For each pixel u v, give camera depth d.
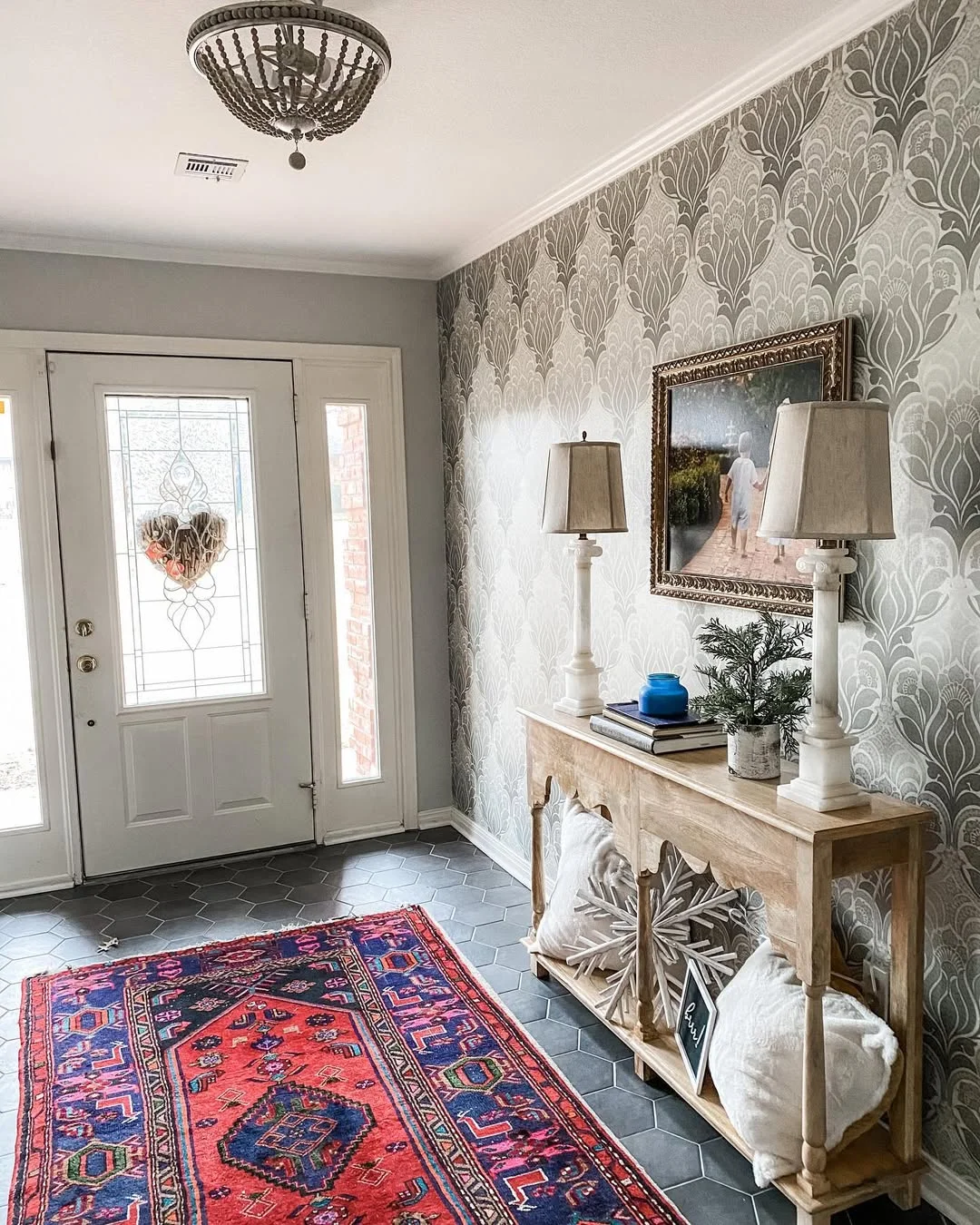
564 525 2.63
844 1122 1.88
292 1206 1.98
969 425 1.80
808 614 2.16
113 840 3.86
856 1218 1.92
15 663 3.70
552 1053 2.53
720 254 2.45
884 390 1.99
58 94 2.31
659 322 2.71
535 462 3.46
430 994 2.84
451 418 4.20
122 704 3.83
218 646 3.98
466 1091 2.35
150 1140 2.19
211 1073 2.45
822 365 2.09
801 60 2.13
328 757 4.20
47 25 1.97
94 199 3.12
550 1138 2.17
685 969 2.49
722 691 2.11
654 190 2.69
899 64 1.90
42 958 3.14
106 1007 2.79
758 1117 1.90
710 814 2.05
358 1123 2.23
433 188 3.09
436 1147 2.15
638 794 2.32
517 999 2.81
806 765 1.88
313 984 2.91
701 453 2.52
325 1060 2.50
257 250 3.84
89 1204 2.00
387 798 4.34
